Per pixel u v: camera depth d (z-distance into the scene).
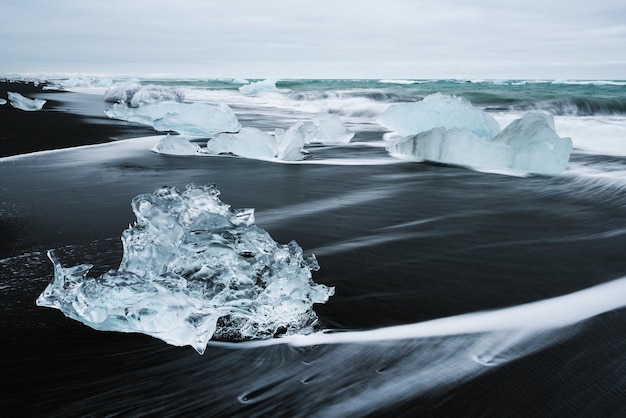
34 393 1.60
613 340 1.98
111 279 1.94
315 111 15.73
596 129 9.23
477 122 9.27
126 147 7.60
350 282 2.53
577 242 3.32
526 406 1.57
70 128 9.82
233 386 1.66
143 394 1.61
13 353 1.82
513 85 28.00
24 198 4.28
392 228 3.56
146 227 2.19
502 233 3.50
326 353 1.86
